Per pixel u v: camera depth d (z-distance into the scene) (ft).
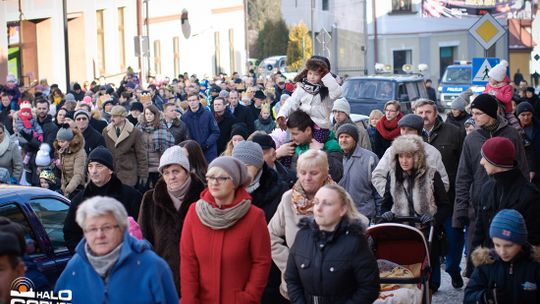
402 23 188.75
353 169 30.68
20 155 41.06
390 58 190.19
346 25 115.75
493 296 20.58
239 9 167.12
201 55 154.51
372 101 86.48
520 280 20.35
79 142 39.63
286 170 26.86
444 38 188.03
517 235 20.17
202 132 52.85
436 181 28.37
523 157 30.42
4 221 18.19
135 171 43.32
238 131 31.50
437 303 31.40
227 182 20.34
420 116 33.81
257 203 23.65
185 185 22.71
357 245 19.24
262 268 20.61
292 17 173.06
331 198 19.31
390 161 28.60
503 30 57.98
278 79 89.45
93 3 134.10
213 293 20.54
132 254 16.89
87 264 16.85
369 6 188.65
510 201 23.76
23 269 17.04
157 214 22.80
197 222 20.75
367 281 19.15
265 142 25.54
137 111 54.95
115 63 140.15
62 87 131.44
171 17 151.64
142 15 148.46
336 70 115.24
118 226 16.80
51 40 130.93
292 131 27.50
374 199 30.50
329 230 19.48
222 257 20.48
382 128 44.62
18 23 128.67
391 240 24.68
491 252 20.77
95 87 90.48
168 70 151.53
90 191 25.58
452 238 33.04
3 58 112.68
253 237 20.63
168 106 50.52
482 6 184.85
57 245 25.38
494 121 30.14
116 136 43.09
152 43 153.17
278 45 172.04
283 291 22.84
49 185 40.01
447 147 35.29
